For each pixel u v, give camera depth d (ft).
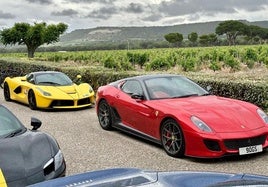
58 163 14.90
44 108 39.37
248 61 86.43
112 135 27.30
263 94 30.32
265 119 20.59
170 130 21.29
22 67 70.18
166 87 24.27
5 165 13.55
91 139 26.32
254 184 5.93
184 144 20.21
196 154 19.69
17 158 14.03
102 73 46.70
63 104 38.40
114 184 7.06
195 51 127.75
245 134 19.13
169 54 102.06
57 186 7.55
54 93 38.68
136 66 102.01
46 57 159.33
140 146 23.95
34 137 15.89
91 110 38.88
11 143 15.03
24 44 157.89
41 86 40.04
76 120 33.83
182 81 25.31
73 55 158.20
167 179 7.09
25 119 35.37
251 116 20.38
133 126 25.05
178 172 7.68
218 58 93.91
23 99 42.11
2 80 63.21
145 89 24.20
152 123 22.71
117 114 26.94
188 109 20.92
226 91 32.91
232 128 19.38
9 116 17.97
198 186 6.56
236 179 6.56
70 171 19.65
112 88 28.04
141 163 20.51
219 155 19.04
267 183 6.04
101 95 28.71
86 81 50.01
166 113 21.27
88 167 20.24
